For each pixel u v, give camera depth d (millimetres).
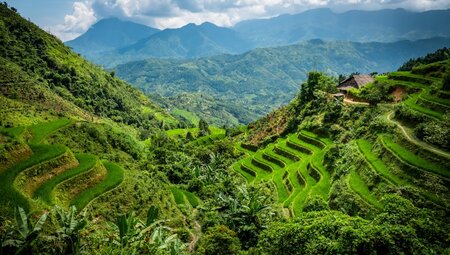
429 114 44469
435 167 35188
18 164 32094
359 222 25781
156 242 29531
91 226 30297
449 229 26844
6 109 72562
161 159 73375
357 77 93500
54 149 37188
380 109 57312
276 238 27797
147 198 40594
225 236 33156
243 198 46875
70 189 34312
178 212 45688
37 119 75000
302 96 99688
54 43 184500
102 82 187250
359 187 38969
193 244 39156
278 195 53344
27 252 21953
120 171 42500
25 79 113000
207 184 66000
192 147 104750
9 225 22547
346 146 51906
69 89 154125
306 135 73750
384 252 22766
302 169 57188
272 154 74250
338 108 73750
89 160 39969
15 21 167500
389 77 72000
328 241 24125
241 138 117875
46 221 25141
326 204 36344
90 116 130500
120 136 62719
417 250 22953
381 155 42406
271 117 116250
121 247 27172
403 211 26844
